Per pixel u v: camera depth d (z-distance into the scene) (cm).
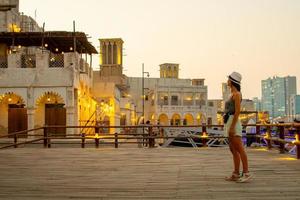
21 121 3753
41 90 3688
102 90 5169
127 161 1419
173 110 9119
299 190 830
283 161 1358
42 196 810
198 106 9306
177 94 9206
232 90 920
